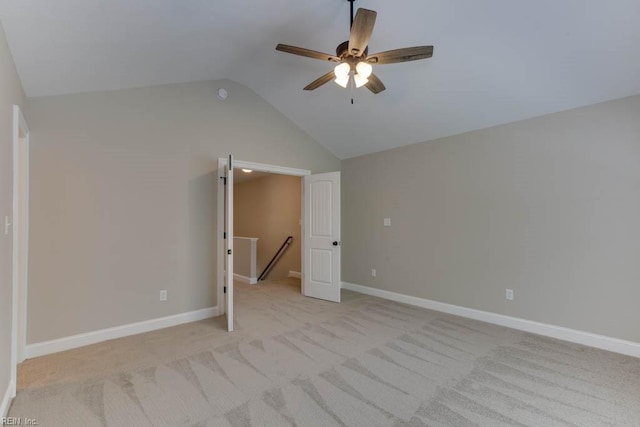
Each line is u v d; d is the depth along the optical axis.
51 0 1.73
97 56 2.46
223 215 3.89
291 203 6.31
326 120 4.46
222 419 1.85
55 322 2.79
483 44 2.62
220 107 3.93
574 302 3.01
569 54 2.48
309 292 4.74
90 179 2.99
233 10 2.38
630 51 2.32
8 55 1.97
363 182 5.04
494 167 3.58
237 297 4.69
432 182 4.15
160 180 3.42
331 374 2.37
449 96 3.32
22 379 2.29
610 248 2.82
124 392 2.12
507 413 1.91
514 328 3.38
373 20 1.85
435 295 4.09
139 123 3.30
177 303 3.52
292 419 1.85
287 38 2.90
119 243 3.15
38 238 2.72
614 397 2.08
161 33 2.44
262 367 2.47
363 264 5.03
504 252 3.48
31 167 2.71
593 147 2.91
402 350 2.80
